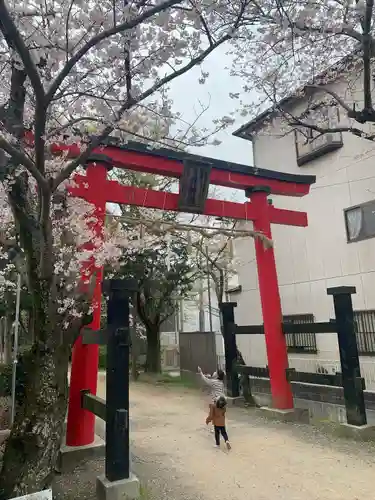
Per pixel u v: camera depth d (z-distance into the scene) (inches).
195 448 280.8
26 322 487.5
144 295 670.5
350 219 474.3
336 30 226.5
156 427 347.9
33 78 128.4
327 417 378.3
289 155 563.2
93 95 165.3
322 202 509.0
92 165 294.4
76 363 258.4
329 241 495.5
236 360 441.7
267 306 382.0
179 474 229.0
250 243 624.7
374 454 256.7
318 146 508.4
